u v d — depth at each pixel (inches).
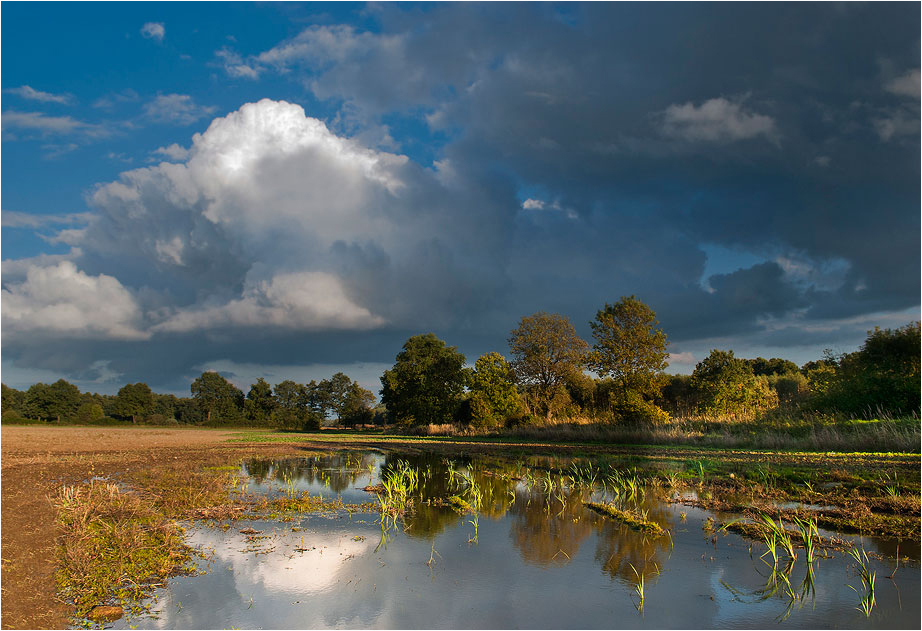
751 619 257.6
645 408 1470.2
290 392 4670.3
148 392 4517.7
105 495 540.4
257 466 898.7
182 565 345.4
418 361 2691.9
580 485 635.5
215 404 4648.1
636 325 1822.1
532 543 389.4
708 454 884.6
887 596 281.3
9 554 346.0
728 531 411.5
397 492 585.9
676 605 276.1
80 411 4062.5
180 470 804.0
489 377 2064.5
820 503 488.7
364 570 334.0
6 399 4222.4
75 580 305.7
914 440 805.2
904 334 1099.9
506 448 1223.5
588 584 307.1
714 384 1614.2
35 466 826.8
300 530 434.6
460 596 292.5
